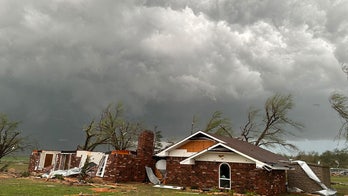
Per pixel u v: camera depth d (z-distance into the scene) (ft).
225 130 145.38
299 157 155.74
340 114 98.17
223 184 69.82
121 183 82.07
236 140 93.61
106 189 62.13
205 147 79.10
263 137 140.56
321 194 75.00
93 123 148.97
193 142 81.51
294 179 81.00
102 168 88.48
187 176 76.07
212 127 146.61
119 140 151.64
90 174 89.04
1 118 139.54
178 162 80.38
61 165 104.12
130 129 153.89
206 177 72.54
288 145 139.64
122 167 85.66
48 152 112.78
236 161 69.10
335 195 75.25
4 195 45.52
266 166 63.77
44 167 109.91
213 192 65.72
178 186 74.64
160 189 69.00
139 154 92.84
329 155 193.57
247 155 65.62
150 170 93.15
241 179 67.41
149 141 96.68
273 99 139.64
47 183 70.08
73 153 102.63
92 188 63.00
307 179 79.20
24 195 46.42
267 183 65.10
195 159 75.25
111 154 87.20
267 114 140.97
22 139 144.15
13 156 146.20
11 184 63.31
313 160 183.42
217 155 72.23
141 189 67.00
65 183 71.77
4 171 109.50
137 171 90.12
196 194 60.59
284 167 70.90
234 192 65.82
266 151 99.40
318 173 81.30
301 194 74.18
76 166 98.63
